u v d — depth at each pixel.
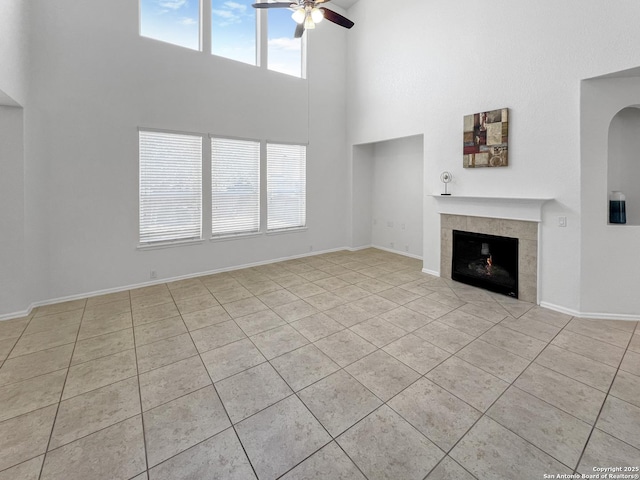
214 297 3.91
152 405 1.97
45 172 3.55
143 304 3.67
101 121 3.86
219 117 4.78
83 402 1.99
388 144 6.41
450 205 4.47
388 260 5.82
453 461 1.55
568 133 3.22
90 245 3.89
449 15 4.30
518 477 1.46
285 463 1.55
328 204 6.36
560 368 2.32
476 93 4.03
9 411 1.90
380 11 5.43
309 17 3.27
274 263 5.61
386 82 5.41
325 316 3.33
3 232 3.25
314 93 5.90
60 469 1.51
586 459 1.55
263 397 2.04
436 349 2.63
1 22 2.68
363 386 2.15
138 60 4.07
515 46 3.59
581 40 3.05
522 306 3.56
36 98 3.45
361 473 1.49
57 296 3.71
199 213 4.76
